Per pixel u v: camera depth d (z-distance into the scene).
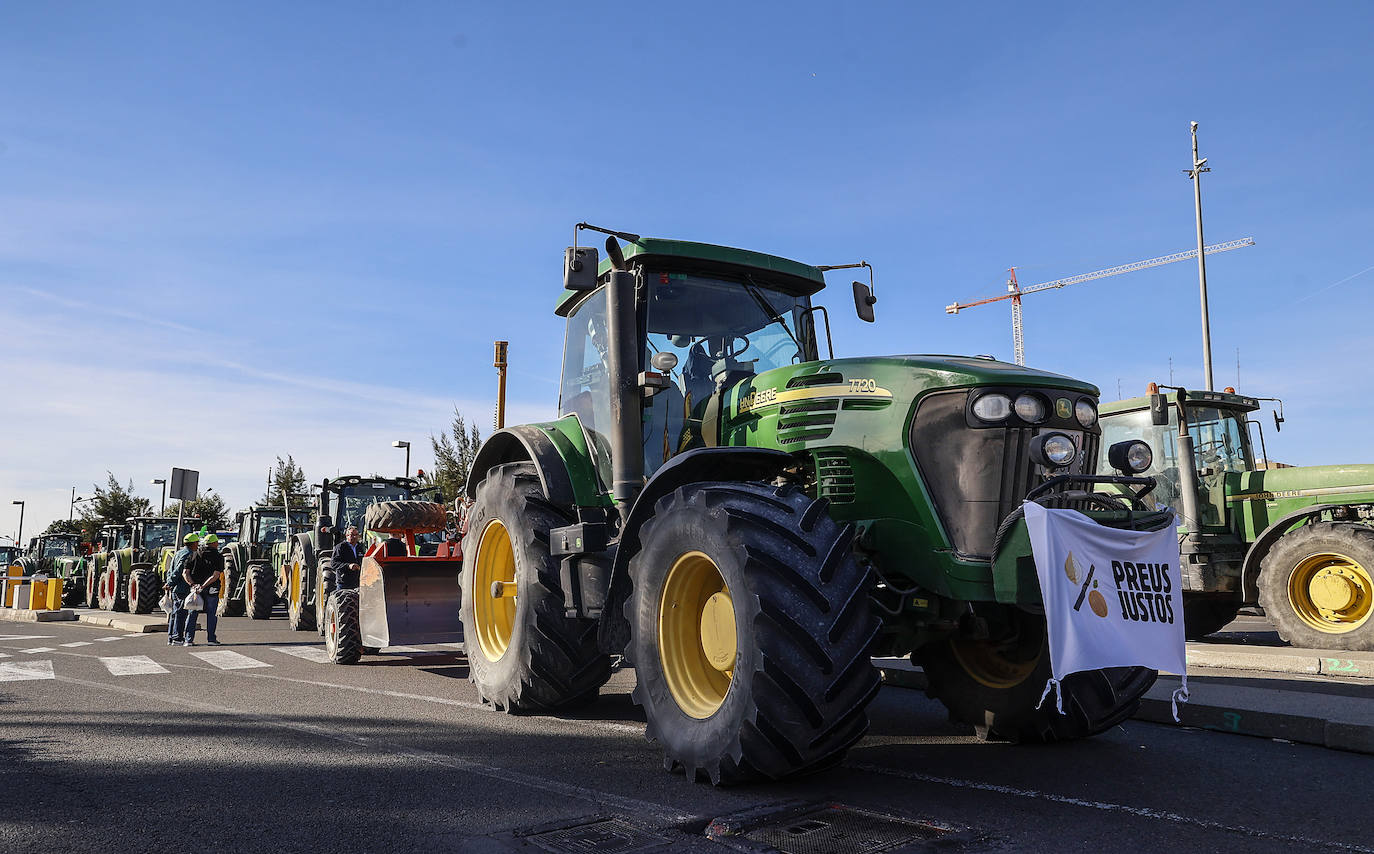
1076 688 4.41
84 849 2.99
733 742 3.56
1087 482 3.93
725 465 4.34
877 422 4.19
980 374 3.96
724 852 2.91
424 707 5.94
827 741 3.52
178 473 15.00
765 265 5.45
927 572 3.97
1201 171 23.62
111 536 23.27
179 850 2.98
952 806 3.45
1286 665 7.38
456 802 3.53
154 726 5.22
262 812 3.41
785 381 4.52
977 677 4.82
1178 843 3.01
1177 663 3.77
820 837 3.05
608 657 5.48
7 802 3.56
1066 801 3.53
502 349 8.69
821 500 3.84
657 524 4.16
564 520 5.57
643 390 4.80
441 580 8.39
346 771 4.06
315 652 10.07
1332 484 9.08
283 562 15.88
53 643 11.37
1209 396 10.14
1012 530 3.63
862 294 5.82
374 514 9.89
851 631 3.54
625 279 4.85
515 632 5.49
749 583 3.54
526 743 4.71
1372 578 8.08
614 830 3.15
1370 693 5.96
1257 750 4.52
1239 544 9.67
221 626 14.62
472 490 6.80
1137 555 3.78
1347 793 3.66
